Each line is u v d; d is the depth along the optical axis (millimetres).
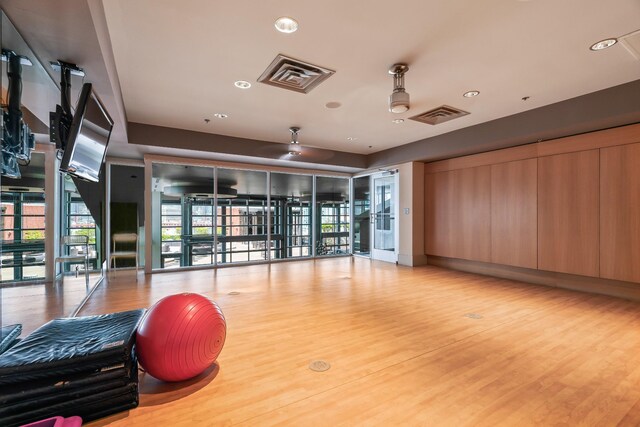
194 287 4633
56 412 1604
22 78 2594
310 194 8797
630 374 2160
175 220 7102
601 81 3422
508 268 5301
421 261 6633
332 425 1642
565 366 2271
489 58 2920
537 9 2230
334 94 3766
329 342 2680
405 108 3189
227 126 5121
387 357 2408
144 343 1913
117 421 1675
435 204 6445
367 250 8008
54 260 4492
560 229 4496
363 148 6887
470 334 2859
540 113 4219
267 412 1749
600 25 2418
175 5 2162
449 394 1923
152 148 5270
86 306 3680
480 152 5574
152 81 3398
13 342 2129
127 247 5988
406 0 2137
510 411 1760
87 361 1665
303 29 2465
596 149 4129
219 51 2787
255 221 8297
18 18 1833
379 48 2748
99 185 5863
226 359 2369
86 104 2277
